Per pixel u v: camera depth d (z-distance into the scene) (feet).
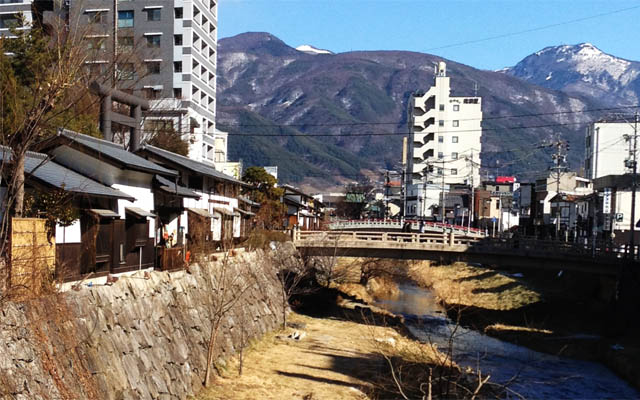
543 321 156.15
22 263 49.47
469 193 380.99
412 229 256.32
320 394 80.07
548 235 265.34
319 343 113.29
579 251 154.92
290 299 150.30
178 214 108.17
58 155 78.38
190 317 81.97
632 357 114.11
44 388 45.96
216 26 229.86
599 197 218.18
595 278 178.91
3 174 58.75
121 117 104.58
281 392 79.51
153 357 66.69
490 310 174.91
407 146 524.11
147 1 199.41
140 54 151.02
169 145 163.73
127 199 73.56
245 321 105.40
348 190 545.44
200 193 122.52
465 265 274.36
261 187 205.77
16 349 44.62
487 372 105.50
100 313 58.90
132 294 67.97
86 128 91.04
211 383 78.54
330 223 290.56
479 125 459.73
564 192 273.13
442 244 163.02
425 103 463.83
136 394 59.47
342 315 151.43
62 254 60.23
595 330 143.95
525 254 157.38
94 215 67.72
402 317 159.63
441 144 459.73
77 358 51.96
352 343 115.14
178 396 68.80
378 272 218.59
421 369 94.07
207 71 219.41
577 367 115.14
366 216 465.47
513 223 367.04
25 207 57.26
